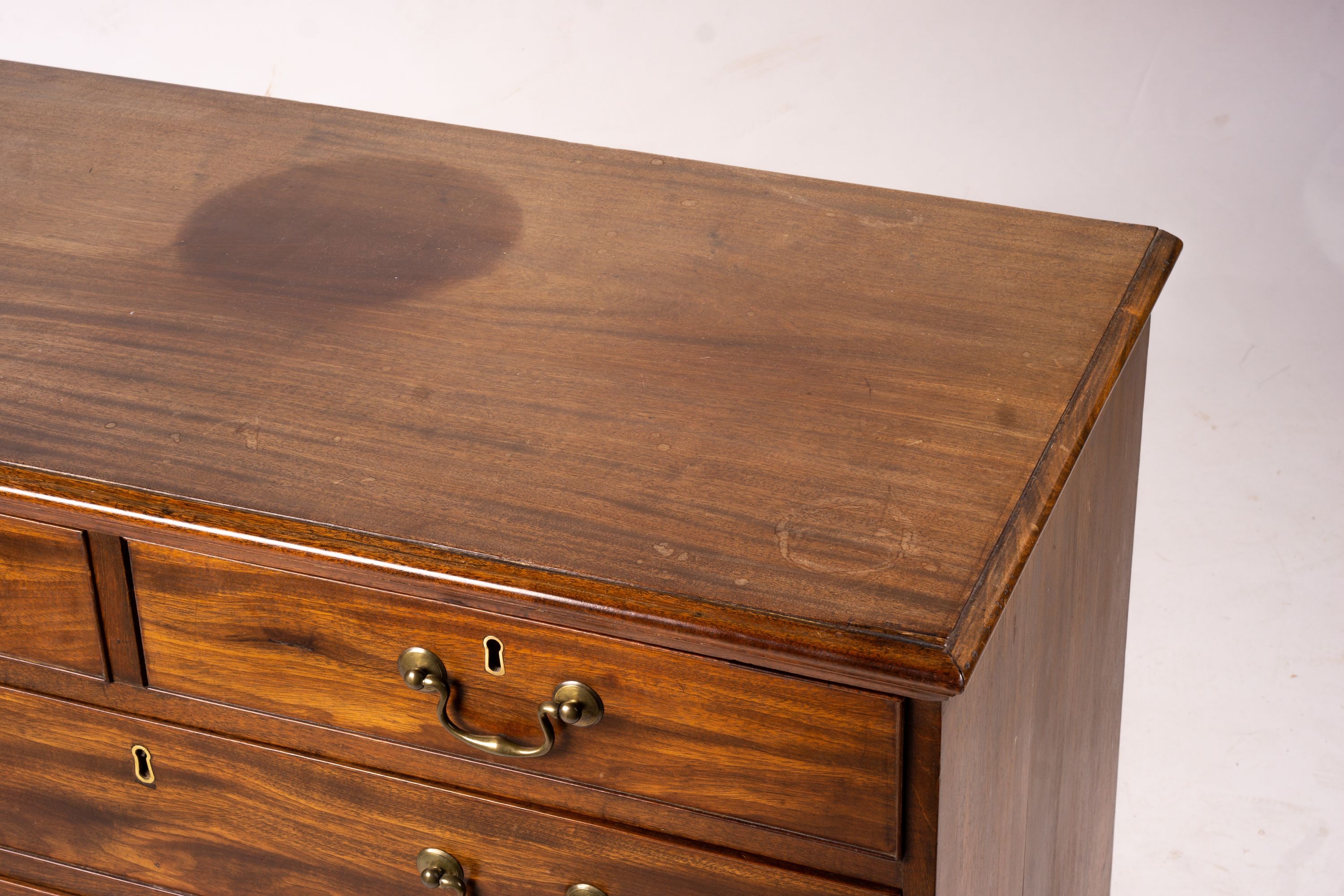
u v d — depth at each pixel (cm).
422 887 158
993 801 148
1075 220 176
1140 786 255
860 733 128
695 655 130
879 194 183
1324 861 241
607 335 159
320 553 133
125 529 140
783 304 163
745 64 416
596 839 145
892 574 127
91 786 166
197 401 149
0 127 198
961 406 147
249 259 172
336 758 152
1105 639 189
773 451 142
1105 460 168
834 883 137
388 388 151
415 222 179
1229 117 386
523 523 134
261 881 165
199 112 202
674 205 181
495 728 143
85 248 174
